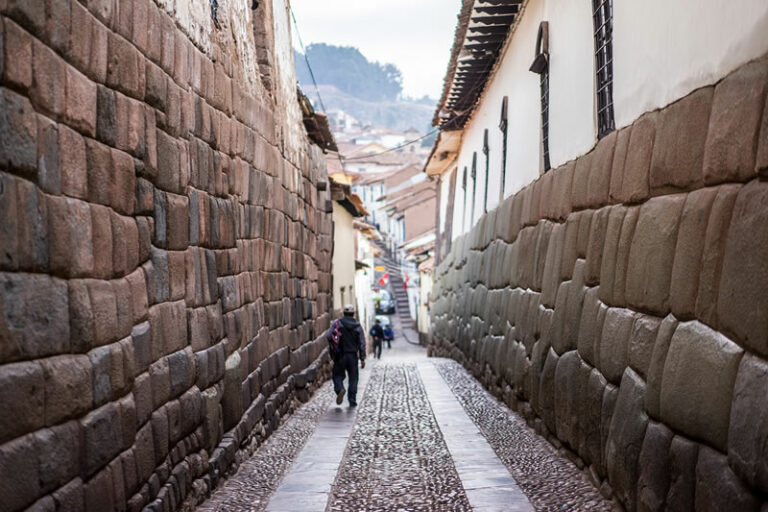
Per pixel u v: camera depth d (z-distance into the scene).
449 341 21.36
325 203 16.55
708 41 4.98
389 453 8.70
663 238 5.41
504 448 8.56
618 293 6.38
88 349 4.28
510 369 11.02
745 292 4.08
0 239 3.36
